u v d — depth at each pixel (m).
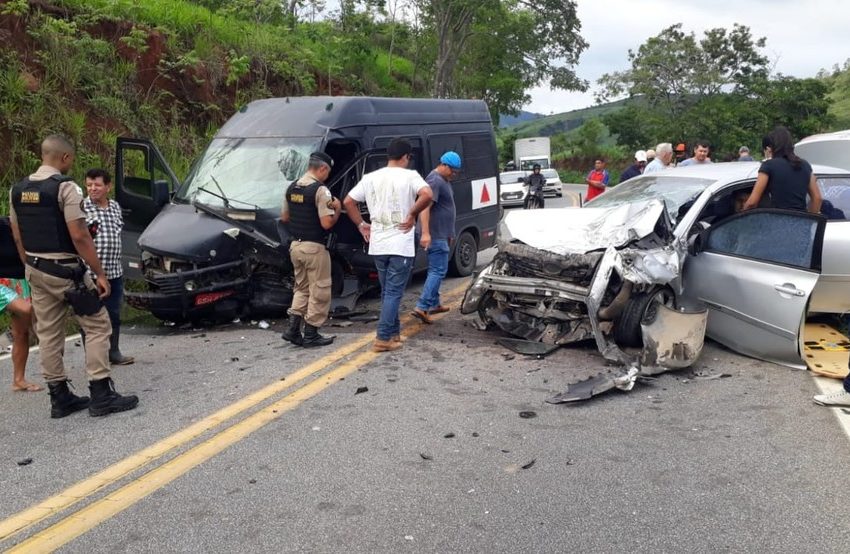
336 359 6.14
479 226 10.45
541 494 3.70
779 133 6.13
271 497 3.69
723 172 7.09
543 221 6.75
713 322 6.25
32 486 3.88
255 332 7.29
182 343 6.95
